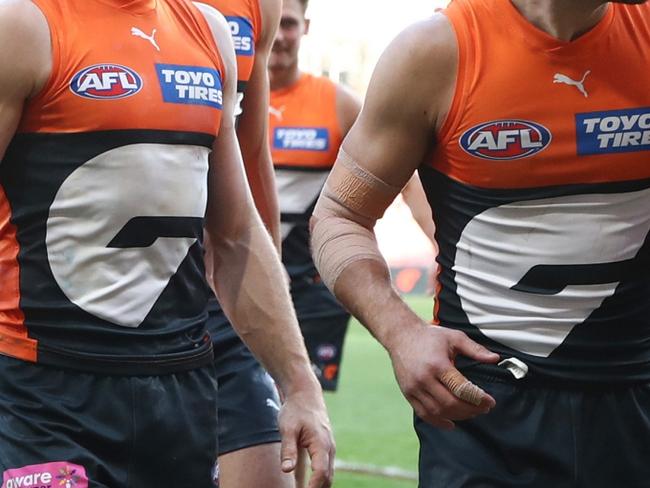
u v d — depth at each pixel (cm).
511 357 784
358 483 1973
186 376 816
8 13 753
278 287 884
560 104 756
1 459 762
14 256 780
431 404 740
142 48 789
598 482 790
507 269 782
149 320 795
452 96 761
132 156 779
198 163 813
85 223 776
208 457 829
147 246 789
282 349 873
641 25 768
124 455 788
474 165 770
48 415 769
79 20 775
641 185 768
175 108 795
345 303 802
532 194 768
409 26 776
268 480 1065
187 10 831
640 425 797
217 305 1113
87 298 779
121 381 786
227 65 850
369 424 2556
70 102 766
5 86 752
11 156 774
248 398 1088
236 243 880
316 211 834
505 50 757
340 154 816
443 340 741
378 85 775
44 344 776
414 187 1429
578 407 786
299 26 1794
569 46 753
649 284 789
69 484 758
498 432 785
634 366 793
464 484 783
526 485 784
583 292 777
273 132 1795
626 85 760
